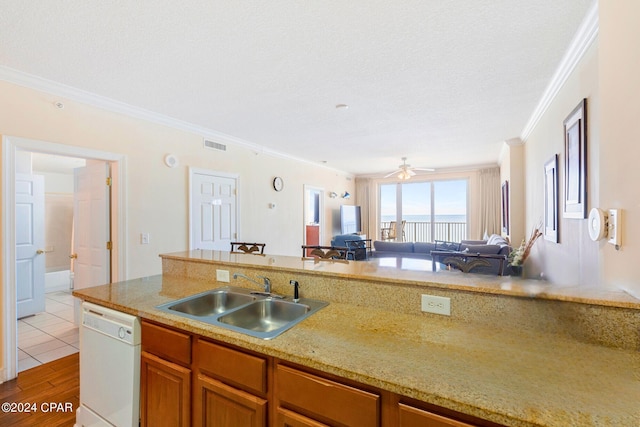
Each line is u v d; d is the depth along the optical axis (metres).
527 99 2.98
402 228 8.42
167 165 3.58
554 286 1.31
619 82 1.17
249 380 1.20
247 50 2.09
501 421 0.76
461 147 5.13
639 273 1.06
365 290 1.58
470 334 1.23
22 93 2.43
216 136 4.24
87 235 3.29
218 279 2.15
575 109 2.08
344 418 1.00
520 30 1.87
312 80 2.56
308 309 1.60
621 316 1.08
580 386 0.86
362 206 8.73
